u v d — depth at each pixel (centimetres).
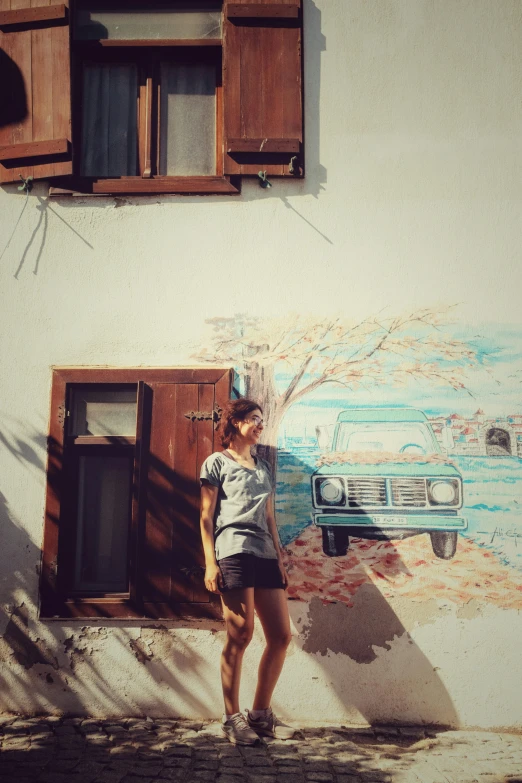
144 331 459
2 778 321
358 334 454
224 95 478
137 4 507
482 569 426
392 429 442
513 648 418
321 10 489
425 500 432
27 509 441
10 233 473
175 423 445
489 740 393
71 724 403
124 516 454
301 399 448
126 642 425
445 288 456
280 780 326
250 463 398
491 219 462
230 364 454
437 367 448
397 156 471
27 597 432
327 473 438
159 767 337
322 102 479
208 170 499
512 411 442
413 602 425
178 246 467
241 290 461
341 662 421
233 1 490
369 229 464
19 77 491
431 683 417
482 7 484
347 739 388
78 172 493
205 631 424
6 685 424
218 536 379
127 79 509
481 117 473
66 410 451
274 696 418
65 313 463
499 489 433
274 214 468
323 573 429
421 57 480
